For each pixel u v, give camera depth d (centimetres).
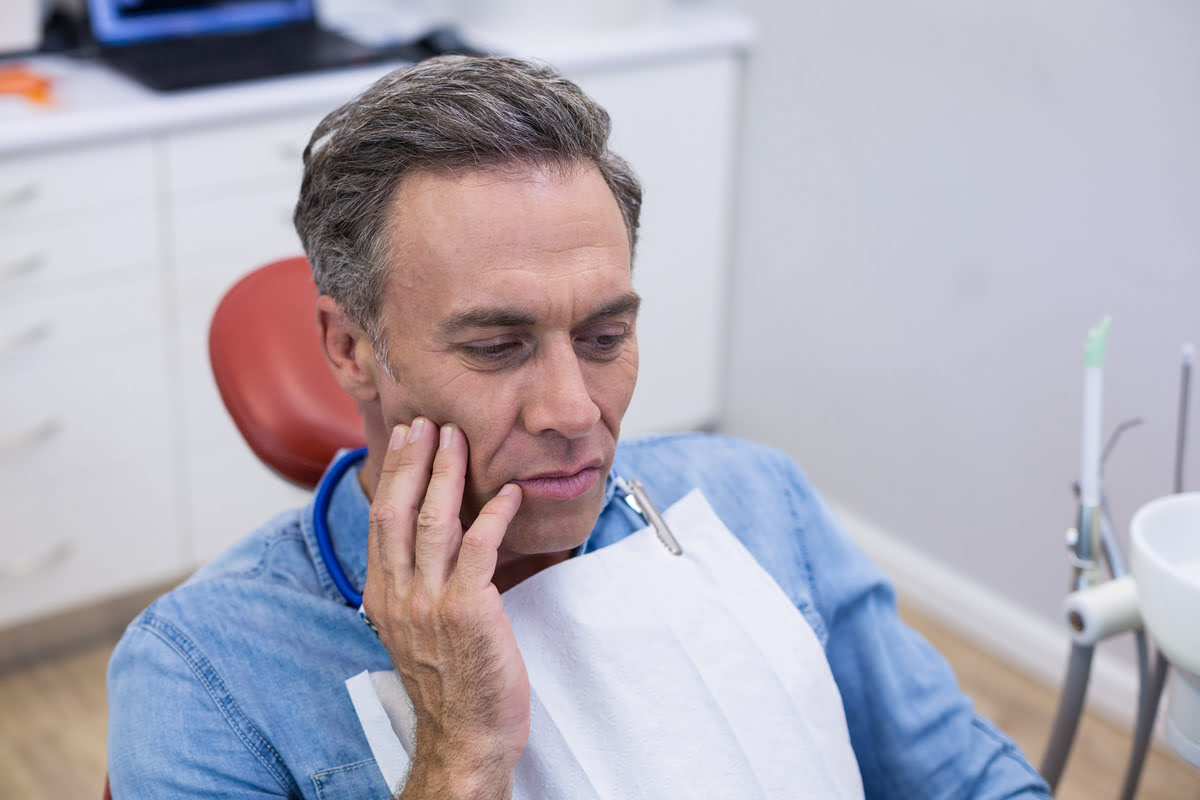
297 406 115
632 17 244
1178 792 194
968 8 204
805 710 99
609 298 84
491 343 84
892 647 111
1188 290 184
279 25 245
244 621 93
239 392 116
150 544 228
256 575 97
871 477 247
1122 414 197
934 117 215
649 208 255
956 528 231
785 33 241
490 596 83
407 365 86
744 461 116
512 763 84
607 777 92
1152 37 180
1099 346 117
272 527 103
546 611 93
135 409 219
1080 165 194
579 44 238
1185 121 179
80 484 218
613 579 95
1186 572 104
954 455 228
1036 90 197
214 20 238
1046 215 201
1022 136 201
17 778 195
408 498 86
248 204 219
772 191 254
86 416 215
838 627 113
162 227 212
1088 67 189
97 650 227
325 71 223
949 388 225
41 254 202
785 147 248
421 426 87
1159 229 185
